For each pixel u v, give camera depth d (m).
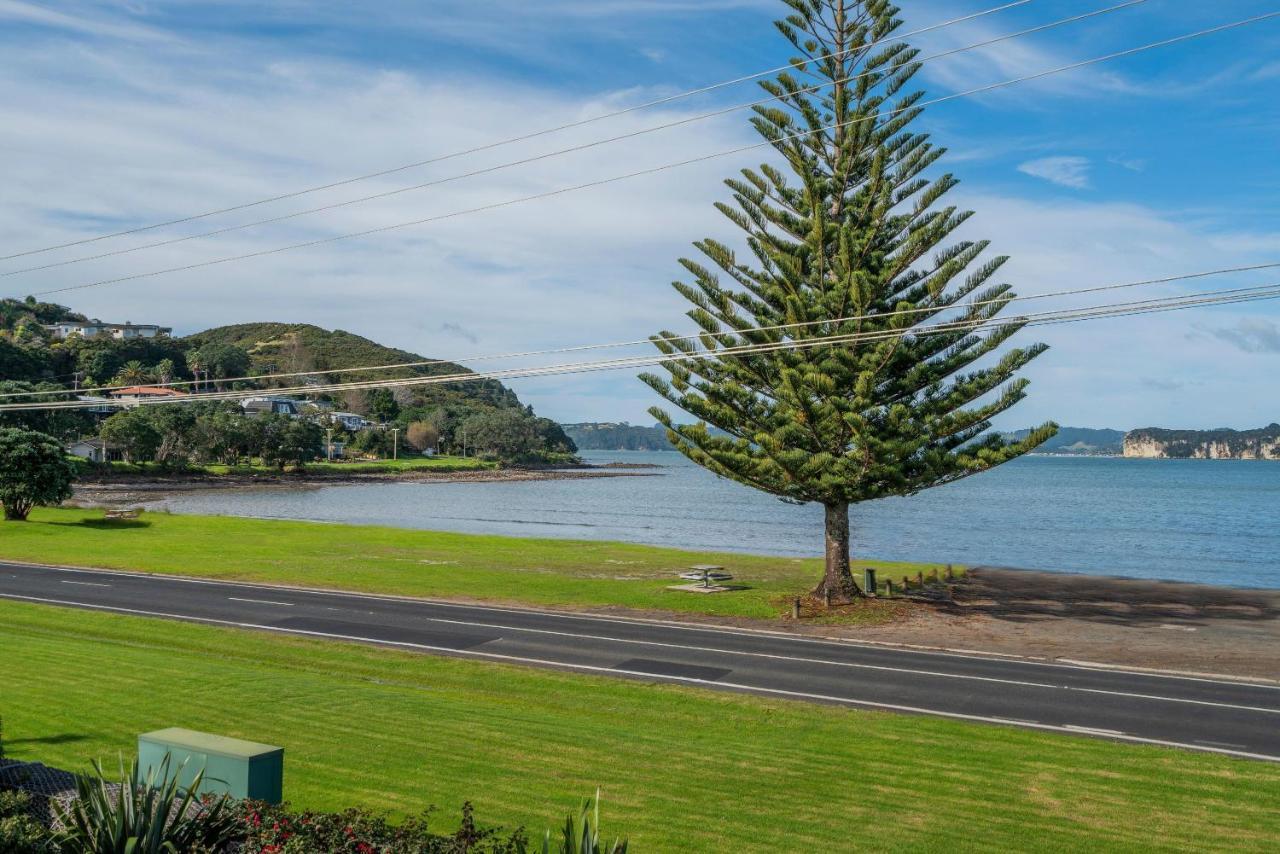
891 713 16.14
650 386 28.78
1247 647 22.78
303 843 6.64
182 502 91.50
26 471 47.94
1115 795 11.88
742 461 28.25
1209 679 19.20
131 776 7.13
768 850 9.77
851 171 29.50
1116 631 24.97
